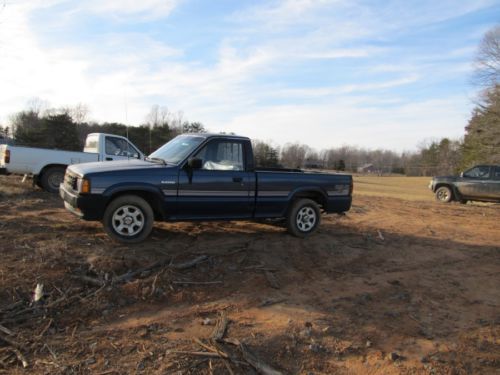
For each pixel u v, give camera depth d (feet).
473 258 25.43
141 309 15.23
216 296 16.75
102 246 19.99
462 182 58.90
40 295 15.01
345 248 24.61
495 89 128.98
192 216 22.21
